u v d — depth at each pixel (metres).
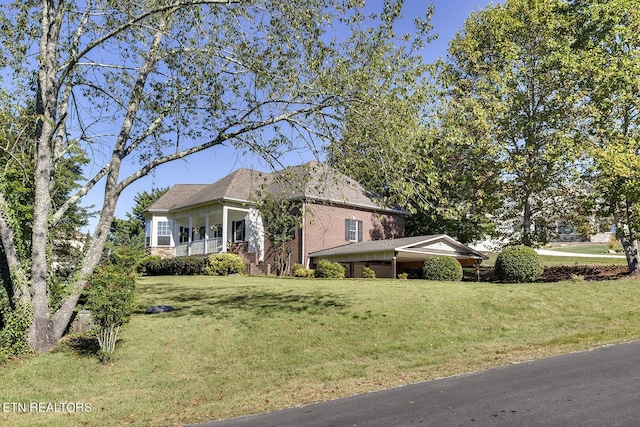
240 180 28.89
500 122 21.88
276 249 26.00
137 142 11.00
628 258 18.78
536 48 21.50
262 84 9.89
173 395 7.78
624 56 17.50
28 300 9.82
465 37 24.09
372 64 9.46
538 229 24.17
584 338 10.03
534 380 6.75
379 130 9.69
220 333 11.24
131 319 12.52
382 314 12.57
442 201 10.50
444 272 20.58
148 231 32.72
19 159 10.66
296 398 7.16
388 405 6.08
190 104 10.81
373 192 11.56
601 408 5.25
